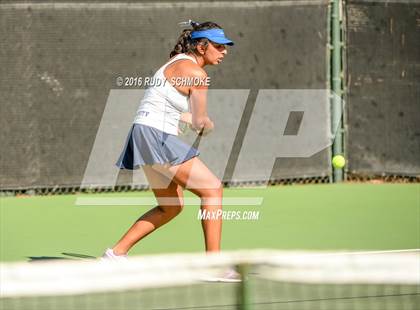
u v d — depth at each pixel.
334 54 26.36
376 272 9.31
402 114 26.97
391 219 21.23
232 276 12.31
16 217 21.89
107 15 24.73
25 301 11.27
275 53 25.89
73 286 8.66
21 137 24.75
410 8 26.67
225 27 25.53
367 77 26.73
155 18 24.97
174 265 8.95
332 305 11.29
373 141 27.03
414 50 26.80
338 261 9.40
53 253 17.47
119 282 8.73
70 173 25.08
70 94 24.81
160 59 25.03
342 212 22.20
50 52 24.58
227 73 25.66
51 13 24.45
